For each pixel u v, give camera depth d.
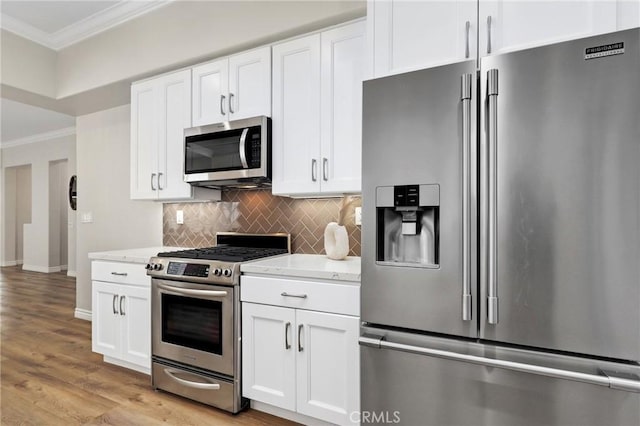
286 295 1.88
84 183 3.91
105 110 3.73
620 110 1.17
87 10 2.79
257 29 2.32
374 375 1.55
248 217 2.84
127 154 3.59
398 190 1.49
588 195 1.20
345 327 1.73
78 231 3.94
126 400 2.20
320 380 1.81
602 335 1.19
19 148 7.48
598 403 1.20
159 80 2.78
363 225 1.57
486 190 1.33
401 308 1.49
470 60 1.38
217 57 2.56
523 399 1.30
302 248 2.61
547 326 1.25
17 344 3.13
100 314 2.67
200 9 2.55
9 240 7.94
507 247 1.30
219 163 2.42
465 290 1.35
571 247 1.22
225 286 2.05
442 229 1.41
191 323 2.18
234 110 2.45
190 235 3.15
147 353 2.42
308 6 2.14
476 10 1.49
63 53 3.27
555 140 1.24
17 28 2.95
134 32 2.85
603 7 1.29
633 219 1.15
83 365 2.70
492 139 1.31
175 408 2.11
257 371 1.99
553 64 1.25
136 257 2.46
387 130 1.52
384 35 1.66
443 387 1.42
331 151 2.12
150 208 3.42
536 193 1.27
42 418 2.00
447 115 1.41
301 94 2.22
